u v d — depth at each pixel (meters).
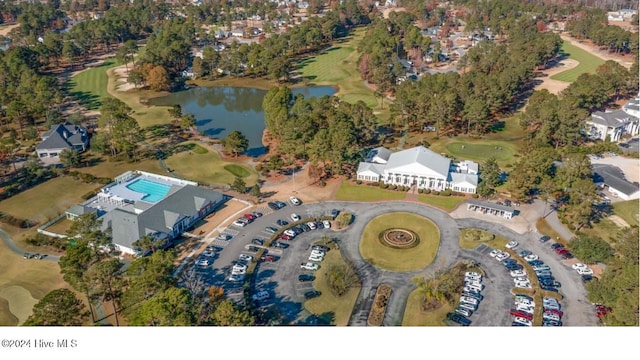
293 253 132.38
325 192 166.00
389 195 163.62
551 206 154.38
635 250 113.69
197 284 116.38
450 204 157.38
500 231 141.62
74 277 105.00
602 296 104.69
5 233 141.50
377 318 109.00
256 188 159.75
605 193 162.75
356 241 137.88
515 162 178.88
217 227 144.50
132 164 187.38
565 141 194.50
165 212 141.50
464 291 116.62
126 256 131.00
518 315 108.88
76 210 149.25
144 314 91.94
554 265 126.25
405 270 125.56
